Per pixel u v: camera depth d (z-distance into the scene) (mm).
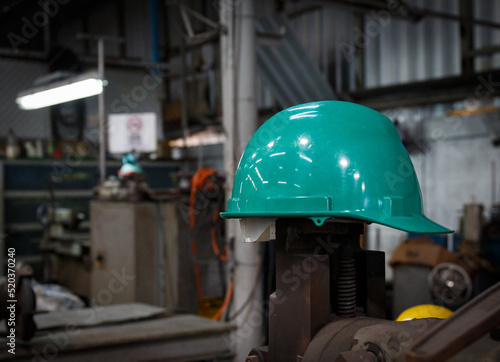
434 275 4496
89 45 12234
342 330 861
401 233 7035
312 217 872
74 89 4805
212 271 4648
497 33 7340
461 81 7184
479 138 7203
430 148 7672
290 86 6660
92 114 10461
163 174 7227
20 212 6754
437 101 7586
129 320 2920
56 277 6066
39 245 6812
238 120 4109
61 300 4316
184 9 4922
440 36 7852
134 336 2578
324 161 878
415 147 7594
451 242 5824
